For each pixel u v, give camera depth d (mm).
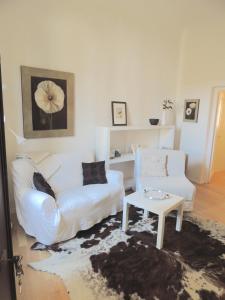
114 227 2867
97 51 3689
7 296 1042
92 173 3309
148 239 2615
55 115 3400
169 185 3334
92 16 3521
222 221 3131
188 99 4859
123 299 1799
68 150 3660
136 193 2893
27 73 3043
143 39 4219
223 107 5375
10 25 2842
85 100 3711
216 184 4793
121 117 4176
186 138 5016
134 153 4238
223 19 4078
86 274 2057
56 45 3254
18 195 2658
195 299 1812
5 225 1066
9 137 3055
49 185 2826
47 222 2385
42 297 1821
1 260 935
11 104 3004
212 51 4336
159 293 1860
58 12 3191
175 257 2311
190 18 4238
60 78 3355
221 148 5684
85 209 2682
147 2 3645
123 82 4125
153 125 4492
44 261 2219
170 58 4750
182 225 2967
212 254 2381
